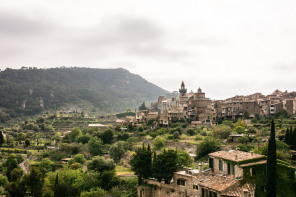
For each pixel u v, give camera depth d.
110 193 97.56
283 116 167.25
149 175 89.62
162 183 82.00
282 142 102.94
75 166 128.75
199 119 190.75
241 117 178.62
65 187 89.06
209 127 169.25
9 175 117.06
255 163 67.75
